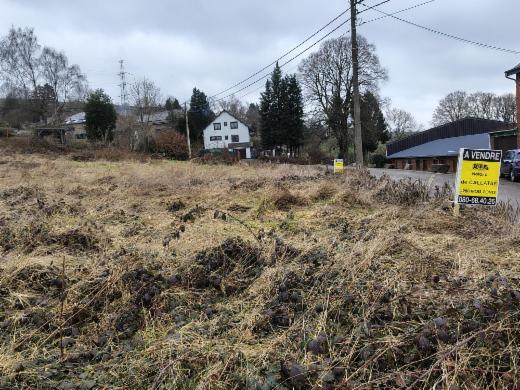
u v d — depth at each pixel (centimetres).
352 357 257
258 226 652
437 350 245
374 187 999
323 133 5250
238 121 6862
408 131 7712
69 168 1892
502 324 262
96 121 5119
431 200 783
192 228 606
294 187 1155
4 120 5938
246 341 295
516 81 2425
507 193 1343
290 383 240
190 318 334
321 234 575
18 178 1373
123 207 856
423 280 368
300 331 291
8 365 272
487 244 499
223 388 243
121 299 367
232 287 388
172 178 1405
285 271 386
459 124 4884
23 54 6050
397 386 228
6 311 349
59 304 356
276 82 6350
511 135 2623
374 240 466
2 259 460
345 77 4756
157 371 261
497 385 233
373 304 305
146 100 5609
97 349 296
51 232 576
